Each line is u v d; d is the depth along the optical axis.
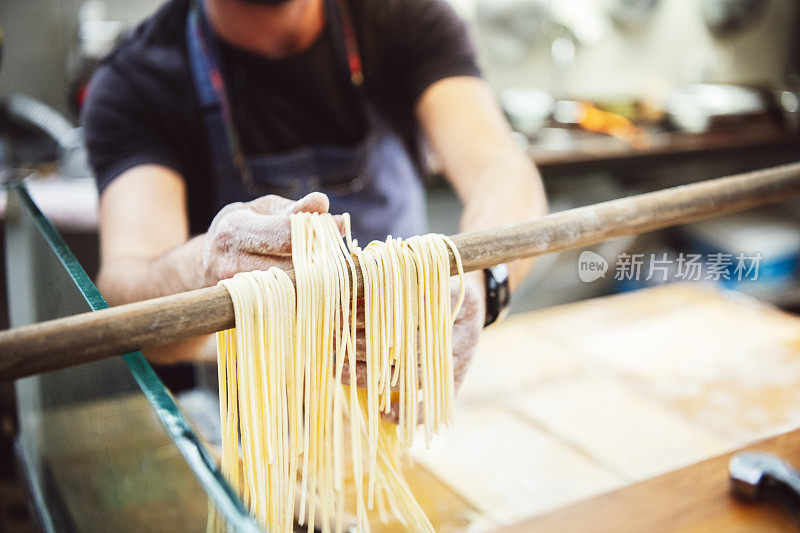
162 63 1.85
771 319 2.37
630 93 5.46
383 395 1.02
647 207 1.05
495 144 1.80
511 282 1.33
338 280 0.91
